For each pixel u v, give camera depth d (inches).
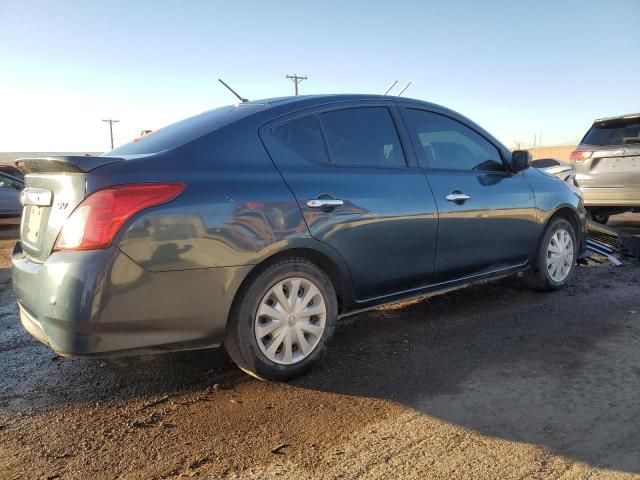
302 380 128.9
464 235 160.7
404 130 154.3
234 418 111.3
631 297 193.8
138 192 104.2
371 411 113.5
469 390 122.3
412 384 126.0
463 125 173.8
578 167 344.2
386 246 140.6
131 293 103.1
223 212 112.1
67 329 101.2
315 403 117.3
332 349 148.2
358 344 151.8
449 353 144.2
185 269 108.0
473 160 172.1
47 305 102.6
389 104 154.4
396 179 145.1
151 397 121.5
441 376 130.0
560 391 120.9
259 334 120.6
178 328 109.7
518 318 171.9
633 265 247.6
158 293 105.8
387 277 142.9
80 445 101.5
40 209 116.9
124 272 102.0
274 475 91.8
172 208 106.5
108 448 100.5
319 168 131.6
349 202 132.0
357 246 134.3
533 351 144.4
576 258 209.3
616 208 339.3
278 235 119.0
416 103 161.9
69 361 143.2
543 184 192.4
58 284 100.9
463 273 165.0
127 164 107.3
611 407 113.3
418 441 101.8
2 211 510.3
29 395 123.0
